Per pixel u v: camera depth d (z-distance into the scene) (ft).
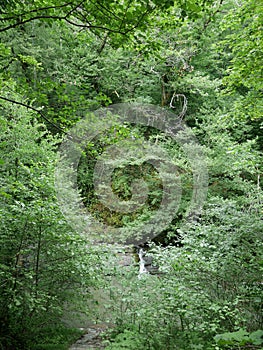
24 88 13.75
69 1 10.47
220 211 15.19
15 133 16.87
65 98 13.24
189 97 35.19
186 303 11.78
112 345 12.32
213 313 12.10
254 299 11.84
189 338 12.03
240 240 13.67
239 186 25.46
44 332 13.83
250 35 18.06
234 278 12.96
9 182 15.39
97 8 10.28
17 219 12.70
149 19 10.90
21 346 12.12
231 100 32.55
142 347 12.11
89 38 14.88
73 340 13.85
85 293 15.38
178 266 13.21
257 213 15.53
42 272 13.51
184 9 10.04
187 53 30.45
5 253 13.35
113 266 15.06
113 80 31.14
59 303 14.07
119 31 10.47
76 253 13.56
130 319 14.60
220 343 7.29
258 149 32.04
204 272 13.29
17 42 23.45
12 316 12.82
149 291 13.87
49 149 18.10
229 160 25.38
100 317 15.23
